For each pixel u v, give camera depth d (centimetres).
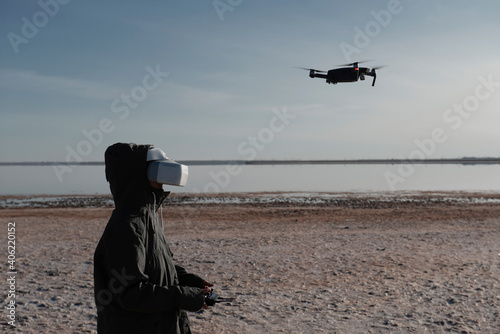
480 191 3594
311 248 1181
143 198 276
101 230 1518
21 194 3425
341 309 708
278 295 780
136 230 266
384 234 1410
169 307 268
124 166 272
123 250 259
